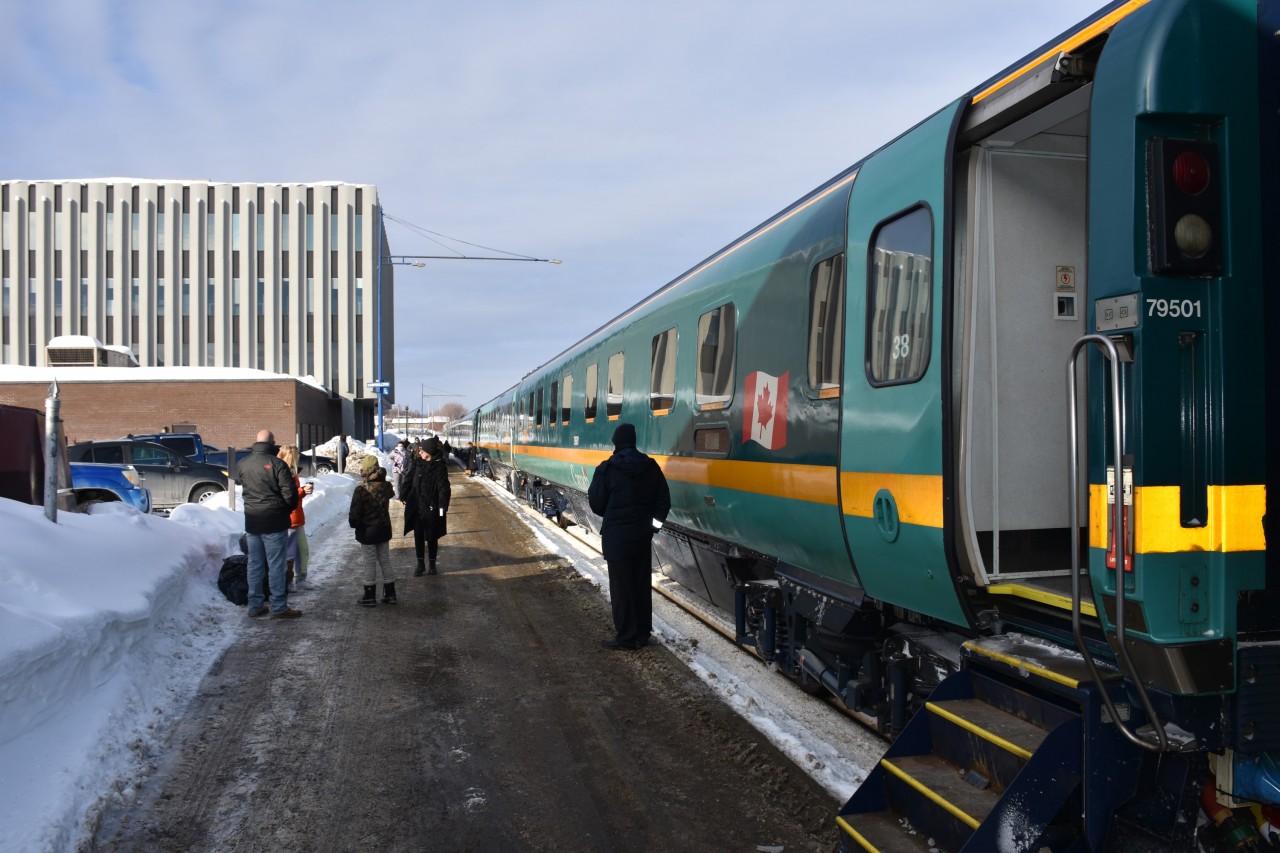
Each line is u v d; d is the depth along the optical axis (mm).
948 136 3322
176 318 47750
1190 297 2324
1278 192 2393
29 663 3938
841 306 4246
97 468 12680
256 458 7395
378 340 31453
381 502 8008
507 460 21250
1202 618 2283
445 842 3566
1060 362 3418
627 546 6449
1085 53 2695
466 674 5895
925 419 3387
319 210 48438
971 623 3297
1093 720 2461
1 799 3383
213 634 6734
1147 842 2461
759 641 5902
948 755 2965
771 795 3996
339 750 4523
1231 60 2363
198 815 3754
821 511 4379
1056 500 3385
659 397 7676
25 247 47406
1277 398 2375
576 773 4262
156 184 47875
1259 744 2340
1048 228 3438
